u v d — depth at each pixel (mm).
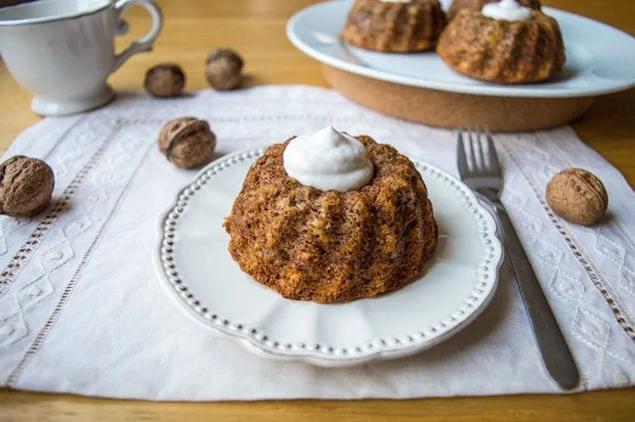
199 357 303
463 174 432
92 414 279
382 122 512
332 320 304
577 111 499
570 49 565
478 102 477
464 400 289
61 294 335
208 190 386
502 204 403
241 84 572
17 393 287
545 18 511
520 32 492
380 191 325
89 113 515
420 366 300
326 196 319
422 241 331
